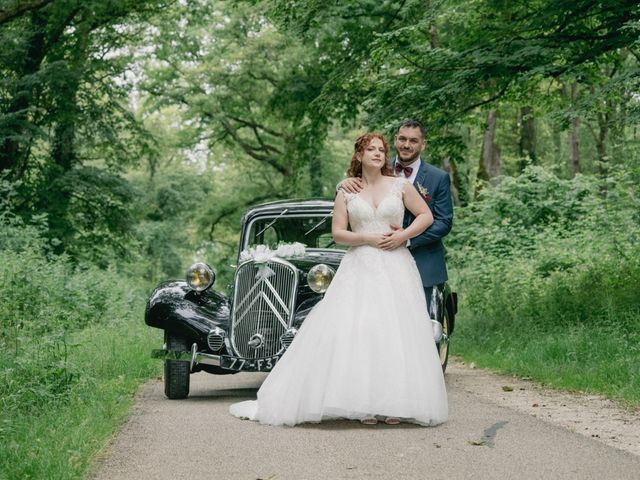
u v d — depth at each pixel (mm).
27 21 24094
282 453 4961
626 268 12062
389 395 5664
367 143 6188
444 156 14914
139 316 17828
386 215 6094
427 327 6027
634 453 4973
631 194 13656
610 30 11750
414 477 4363
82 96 23922
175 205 46062
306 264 7773
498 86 13148
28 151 23266
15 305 9906
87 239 24781
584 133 38688
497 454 4879
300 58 25219
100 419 5918
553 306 11438
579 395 7395
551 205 18203
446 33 18016
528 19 12555
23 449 4863
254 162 39000
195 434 5582
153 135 25562
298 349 5973
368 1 18234
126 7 24469
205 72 32656
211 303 7684
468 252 17547
